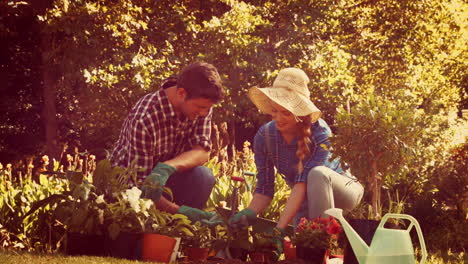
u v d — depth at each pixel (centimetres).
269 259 371
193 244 357
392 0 1809
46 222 459
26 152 1881
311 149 434
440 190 829
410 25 1800
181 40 1675
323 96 1572
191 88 375
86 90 1532
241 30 1505
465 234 741
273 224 441
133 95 1495
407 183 819
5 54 1873
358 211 412
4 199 479
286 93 423
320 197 404
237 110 1689
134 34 1534
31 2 1688
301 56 1603
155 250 327
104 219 329
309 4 1716
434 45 1892
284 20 1731
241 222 381
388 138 390
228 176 734
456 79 1938
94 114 1622
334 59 1605
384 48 1811
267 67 1534
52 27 1418
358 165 397
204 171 452
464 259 589
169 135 408
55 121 1758
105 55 1491
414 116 412
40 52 1842
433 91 2050
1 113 1900
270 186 472
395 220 364
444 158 895
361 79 1888
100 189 344
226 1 1580
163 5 1609
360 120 398
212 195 635
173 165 404
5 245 437
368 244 337
